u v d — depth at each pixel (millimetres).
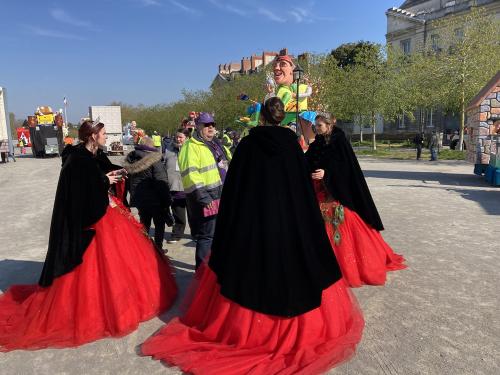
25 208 10609
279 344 3236
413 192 11531
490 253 5879
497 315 3975
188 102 44125
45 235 7711
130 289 3922
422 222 7855
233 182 3438
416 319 3918
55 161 28641
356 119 36000
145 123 54938
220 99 34875
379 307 4184
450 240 6586
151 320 3996
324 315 3369
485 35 23969
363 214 4938
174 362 3180
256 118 6211
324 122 4910
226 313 3400
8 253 6531
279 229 3283
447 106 26078
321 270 3379
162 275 4312
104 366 3240
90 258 3799
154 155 5711
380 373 3062
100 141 4125
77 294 3727
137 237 4262
